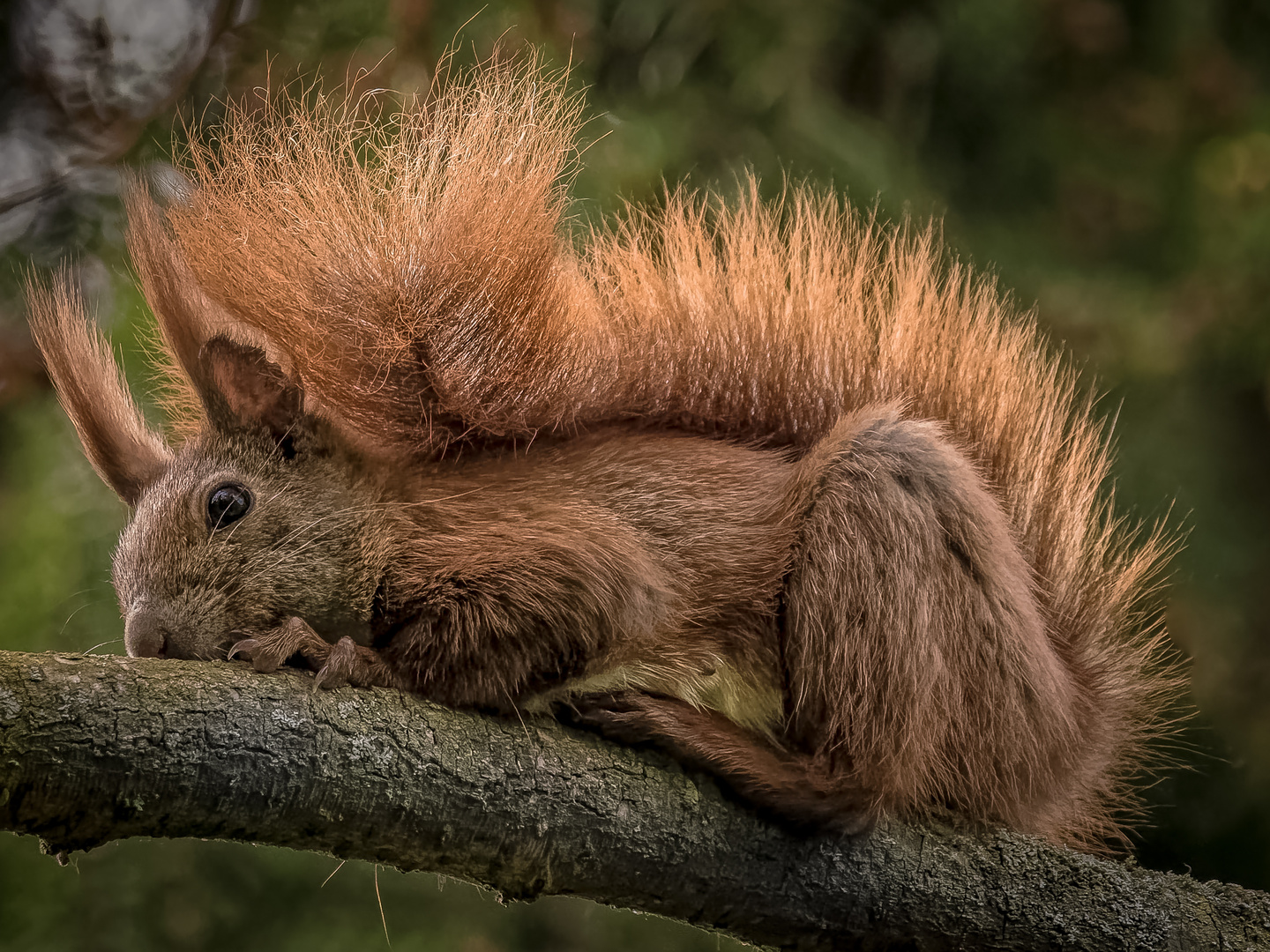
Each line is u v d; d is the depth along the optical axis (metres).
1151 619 3.62
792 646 3.51
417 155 3.53
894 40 3.93
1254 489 4.11
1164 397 3.97
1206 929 3.50
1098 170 4.15
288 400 3.51
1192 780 3.75
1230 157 4.20
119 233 3.65
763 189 3.73
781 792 3.48
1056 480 3.55
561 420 3.53
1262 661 3.78
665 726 3.48
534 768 3.47
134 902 3.66
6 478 3.67
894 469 3.51
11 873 3.65
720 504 3.52
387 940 3.64
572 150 3.54
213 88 3.65
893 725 3.50
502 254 3.52
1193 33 4.15
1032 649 3.51
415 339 3.52
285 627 3.47
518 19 3.68
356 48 3.66
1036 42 4.10
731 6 3.76
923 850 3.49
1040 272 3.92
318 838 3.45
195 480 3.50
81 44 3.66
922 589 3.50
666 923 3.72
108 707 3.43
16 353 3.66
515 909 3.71
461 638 3.48
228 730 3.44
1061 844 3.54
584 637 3.49
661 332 3.54
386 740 3.46
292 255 3.52
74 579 3.64
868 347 3.55
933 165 3.95
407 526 3.50
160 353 3.56
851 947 3.49
